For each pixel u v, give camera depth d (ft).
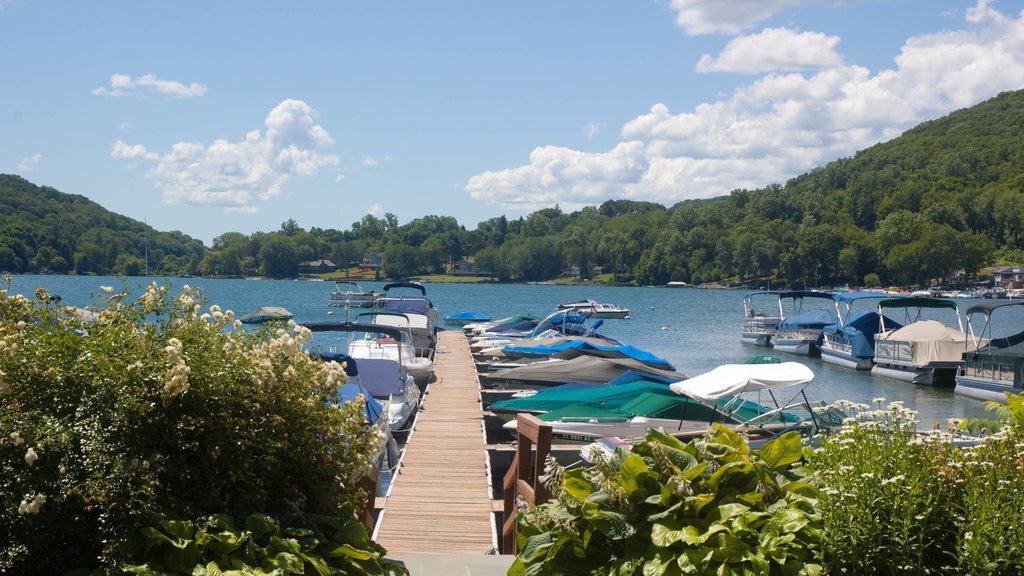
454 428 56.49
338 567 13.80
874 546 12.85
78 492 11.83
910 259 359.25
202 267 452.76
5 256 341.82
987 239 378.32
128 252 404.77
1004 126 604.08
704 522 13.25
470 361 97.09
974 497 13.07
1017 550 12.44
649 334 177.78
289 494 14.29
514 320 126.52
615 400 55.57
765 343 151.74
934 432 14.82
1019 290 334.44
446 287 453.17
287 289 360.89
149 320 15.60
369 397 49.75
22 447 12.25
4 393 12.79
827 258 388.98
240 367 14.33
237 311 213.87
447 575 19.29
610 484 13.73
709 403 52.16
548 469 14.61
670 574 12.76
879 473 13.34
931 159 554.87
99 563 12.17
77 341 13.98
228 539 12.28
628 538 13.56
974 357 92.99
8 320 15.60
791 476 14.70
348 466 15.25
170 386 12.77
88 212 427.74
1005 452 14.56
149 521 12.12
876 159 582.76
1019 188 452.35
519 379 71.15
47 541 12.06
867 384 102.89
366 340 85.87
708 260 459.32
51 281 291.79
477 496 39.52
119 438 12.62
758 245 401.49
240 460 13.46
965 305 290.76
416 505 37.91
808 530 13.16
